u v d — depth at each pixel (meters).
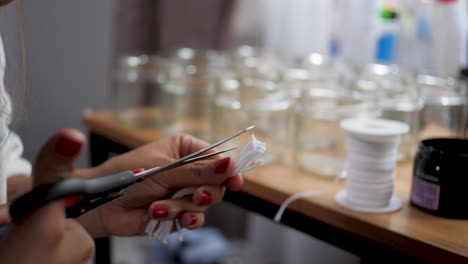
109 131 0.94
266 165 0.79
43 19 1.45
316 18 1.10
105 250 0.92
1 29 0.67
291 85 0.94
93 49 1.40
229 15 1.27
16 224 0.48
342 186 0.72
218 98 0.86
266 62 1.03
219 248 1.24
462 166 0.63
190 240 1.25
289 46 1.15
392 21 1.04
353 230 0.64
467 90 0.90
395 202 0.67
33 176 0.47
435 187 0.64
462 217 0.64
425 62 1.00
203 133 0.92
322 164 0.77
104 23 1.38
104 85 1.40
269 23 1.21
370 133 0.64
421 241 0.59
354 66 1.03
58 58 1.45
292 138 0.87
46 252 0.47
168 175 0.62
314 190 0.70
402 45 1.02
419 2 0.99
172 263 1.24
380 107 0.81
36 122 1.48
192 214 0.62
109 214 0.65
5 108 0.65
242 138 0.85
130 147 0.91
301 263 1.13
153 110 1.04
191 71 0.99
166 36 1.32
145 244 1.37
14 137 0.75
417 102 0.82
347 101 0.79
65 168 0.46
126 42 1.37
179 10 1.29
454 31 0.95
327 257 1.12
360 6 1.03
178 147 0.65
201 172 0.60
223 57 1.08
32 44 1.46
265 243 1.25
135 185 0.63
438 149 0.65
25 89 0.65
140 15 1.36
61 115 1.47
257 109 0.85
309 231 0.68
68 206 0.49
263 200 0.72
